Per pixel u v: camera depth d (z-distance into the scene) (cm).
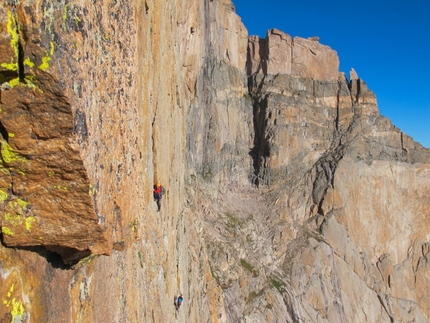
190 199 5238
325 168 7825
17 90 457
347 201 7625
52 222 536
